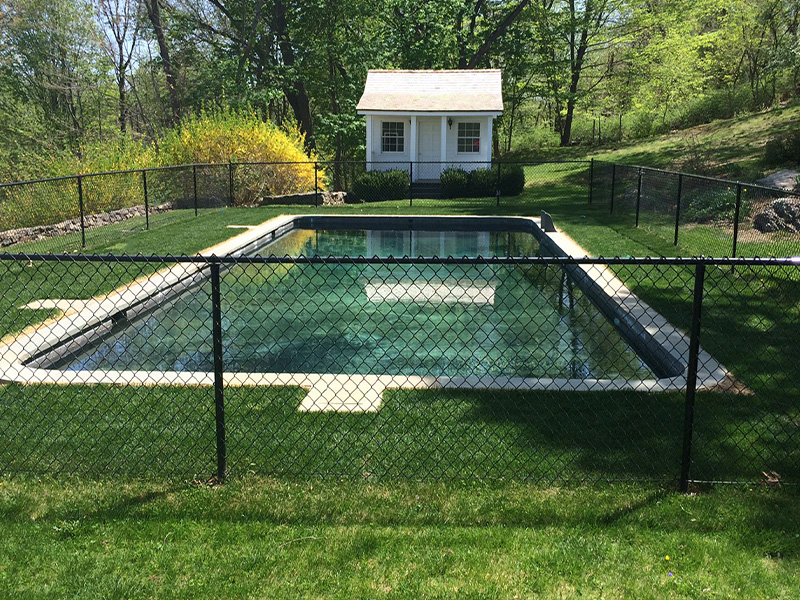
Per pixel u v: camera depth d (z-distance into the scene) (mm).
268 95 27406
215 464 4188
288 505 3699
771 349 6262
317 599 2908
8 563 3158
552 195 22219
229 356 7688
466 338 8352
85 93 33188
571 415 4848
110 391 5355
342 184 27812
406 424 4734
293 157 21562
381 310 9648
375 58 30156
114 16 32406
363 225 17672
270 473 4070
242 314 9438
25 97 31125
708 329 6961
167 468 4137
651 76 35781
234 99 27125
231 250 12438
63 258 3707
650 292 8523
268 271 12312
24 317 7617
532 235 16406
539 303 9992
